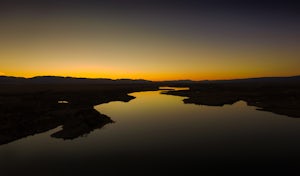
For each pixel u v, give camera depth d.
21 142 26.09
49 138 27.50
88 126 31.67
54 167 19.66
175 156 21.77
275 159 20.70
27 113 35.12
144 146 24.53
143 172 18.67
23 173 18.62
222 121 36.31
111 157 21.72
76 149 23.78
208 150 23.16
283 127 31.80
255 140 26.05
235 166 19.53
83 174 18.34
